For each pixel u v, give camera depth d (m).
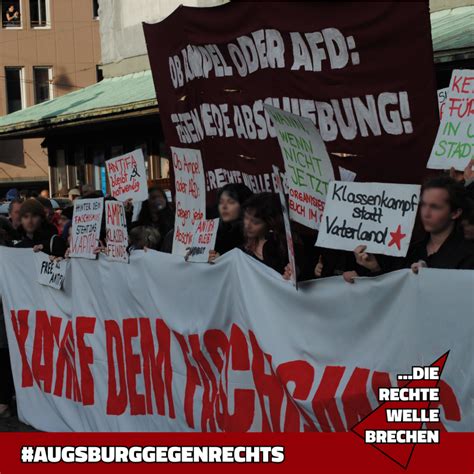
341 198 4.73
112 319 7.06
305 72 5.86
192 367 6.14
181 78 7.25
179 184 6.46
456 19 12.15
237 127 6.69
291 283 5.12
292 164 5.24
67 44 38.53
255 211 5.59
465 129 5.00
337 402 4.80
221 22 6.55
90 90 20.98
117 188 7.44
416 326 4.34
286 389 5.13
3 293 8.43
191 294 6.11
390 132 5.43
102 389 7.17
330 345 4.89
